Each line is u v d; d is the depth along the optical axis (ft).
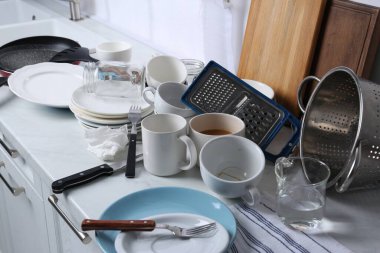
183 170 3.14
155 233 2.56
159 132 2.92
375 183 2.89
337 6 3.26
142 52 5.19
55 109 3.90
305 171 2.86
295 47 3.47
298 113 3.56
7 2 6.96
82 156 3.27
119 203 2.73
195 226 2.60
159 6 5.11
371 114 2.53
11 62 4.70
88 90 3.78
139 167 3.17
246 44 3.92
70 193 2.90
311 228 2.65
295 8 3.43
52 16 6.36
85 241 2.97
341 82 2.94
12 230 4.92
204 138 2.98
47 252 4.06
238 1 4.13
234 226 2.60
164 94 3.51
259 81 3.82
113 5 5.86
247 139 2.92
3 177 4.35
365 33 3.12
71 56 4.53
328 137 3.04
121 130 3.37
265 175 3.11
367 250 2.49
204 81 3.35
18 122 3.69
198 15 4.62
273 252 2.48
